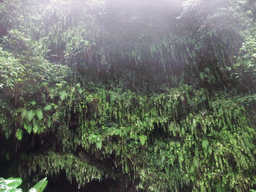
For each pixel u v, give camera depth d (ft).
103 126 15.15
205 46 15.05
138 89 16.71
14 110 12.15
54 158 14.62
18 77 11.84
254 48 11.89
